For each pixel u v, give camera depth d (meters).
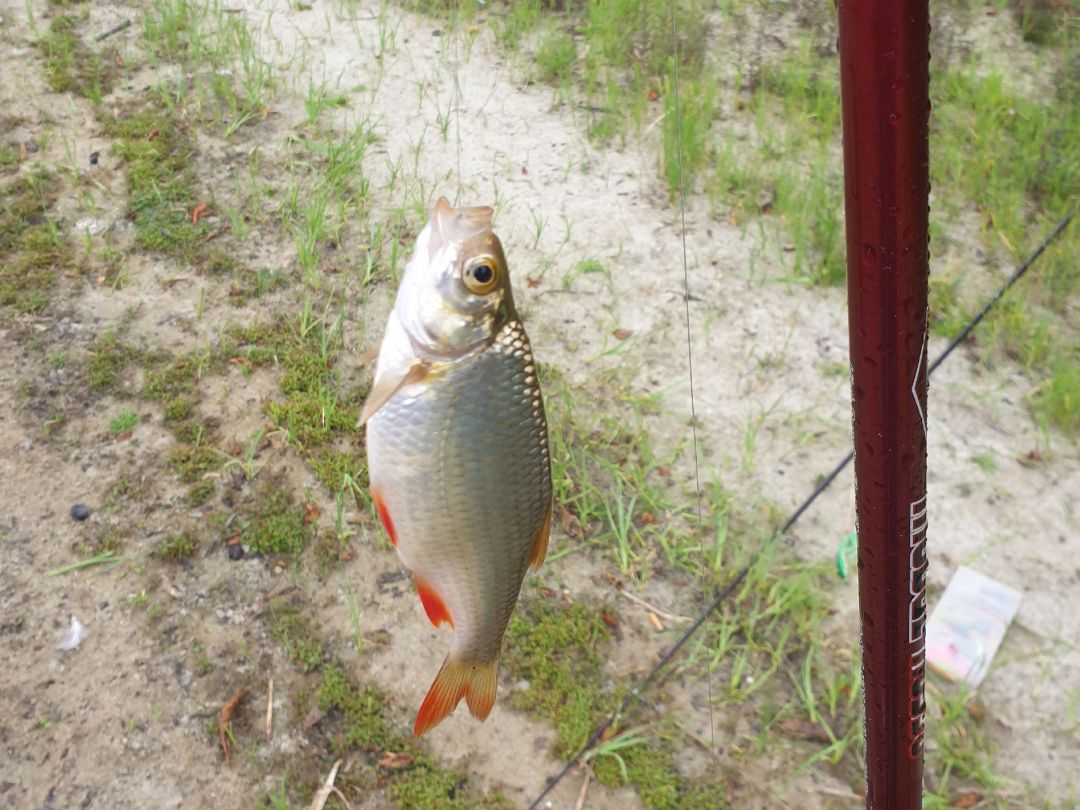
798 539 0.54
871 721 0.33
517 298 0.65
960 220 0.73
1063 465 0.59
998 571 0.54
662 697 0.47
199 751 0.45
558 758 0.45
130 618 0.49
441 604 0.30
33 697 0.46
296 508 0.53
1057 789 0.46
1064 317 0.68
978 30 0.92
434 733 0.46
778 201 0.73
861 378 0.27
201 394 0.58
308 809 0.43
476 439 0.28
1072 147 0.78
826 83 0.83
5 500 0.53
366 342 0.62
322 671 0.47
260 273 0.65
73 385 0.58
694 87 0.81
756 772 0.45
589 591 0.51
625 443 0.58
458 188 0.72
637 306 0.66
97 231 0.67
